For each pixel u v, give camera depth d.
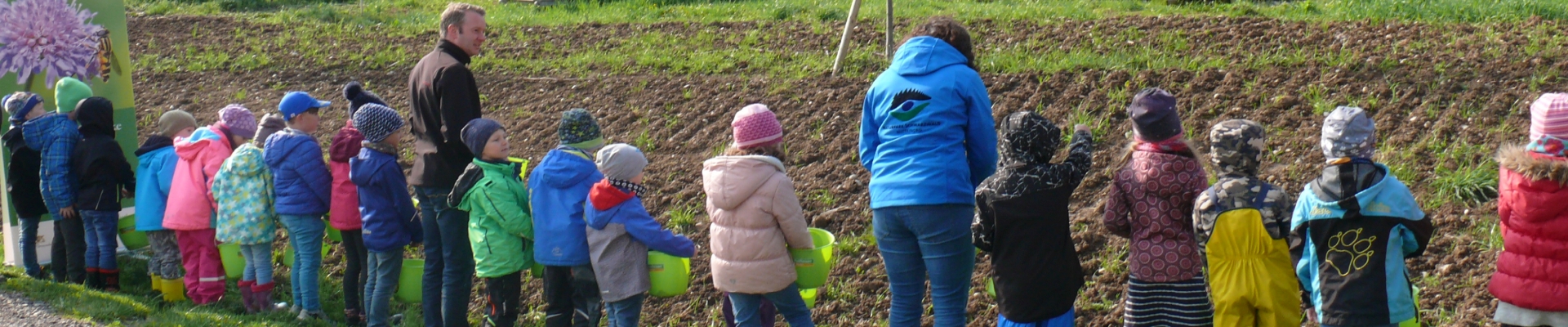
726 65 10.07
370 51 12.44
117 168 6.53
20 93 6.73
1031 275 3.96
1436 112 6.76
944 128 4.06
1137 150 4.08
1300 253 3.87
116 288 6.77
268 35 13.69
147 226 6.43
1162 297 4.02
